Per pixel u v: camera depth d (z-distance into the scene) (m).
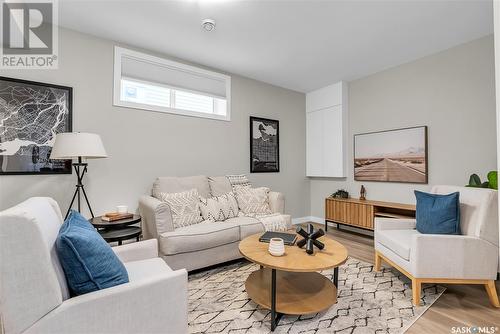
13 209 0.95
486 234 1.91
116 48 2.89
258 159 4.16
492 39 2.76
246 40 2.88
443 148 3.15
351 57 3.34
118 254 1.69
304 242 1.98
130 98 3.05
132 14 2.38
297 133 4.74
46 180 2.49
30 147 2.41
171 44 2.97
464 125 2.97
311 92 4.76
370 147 3.93
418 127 3.36
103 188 2.80
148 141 3.11
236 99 3.91
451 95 3.08
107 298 1.06
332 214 4.10
